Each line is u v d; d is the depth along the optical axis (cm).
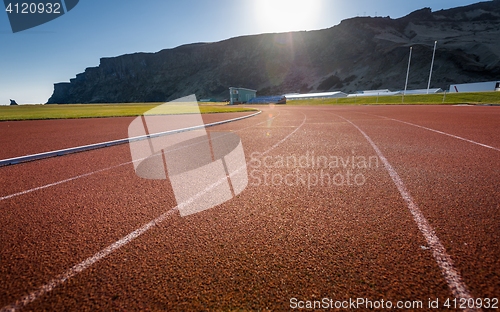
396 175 305
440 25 13738
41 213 225
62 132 873
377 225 187
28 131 923
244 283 134
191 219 208
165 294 128
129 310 119
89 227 198
